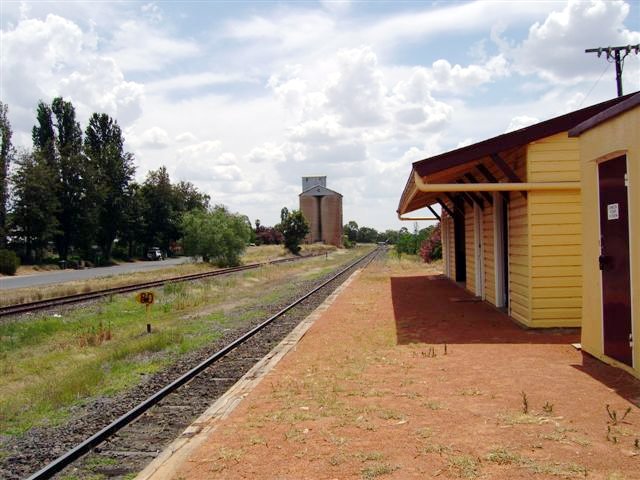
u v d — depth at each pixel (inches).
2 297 834.8
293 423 213.2
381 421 209.2
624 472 155.7
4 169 1883.6
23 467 209.8
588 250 301.9
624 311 259.3
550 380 253.1
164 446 220.7
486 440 183.5
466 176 573.3
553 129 384.2
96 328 537.3
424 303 575.8
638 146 241.4
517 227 426.3
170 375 345.4
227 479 167.0
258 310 659.4
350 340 386.9
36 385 339.3
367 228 6614.2
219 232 1648.6
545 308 390.0
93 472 197.3
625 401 218.2
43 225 1948.8
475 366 287.9
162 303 736.3
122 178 2444.6
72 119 2306.8
